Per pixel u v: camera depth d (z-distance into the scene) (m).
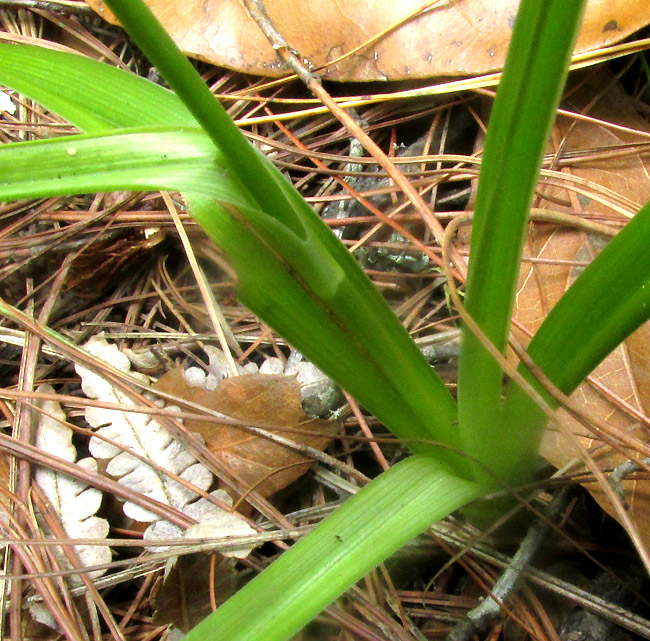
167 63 0.23
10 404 0.35
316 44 0.36
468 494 0.30
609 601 0.32
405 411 0.30
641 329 0.32
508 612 0.31
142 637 0.32
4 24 0.40
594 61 0.35
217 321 0.36
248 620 0.28
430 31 0.35
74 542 0.32
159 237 0.37
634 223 0.27
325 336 0.29
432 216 0.29
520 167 0.25
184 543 0.32
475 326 0.27
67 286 0.37
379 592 0.32
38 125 0.38
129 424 0.34
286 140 0.38
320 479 0.34
